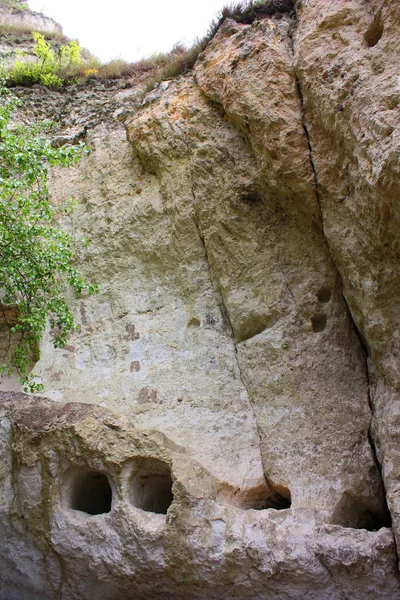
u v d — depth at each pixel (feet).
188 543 13.98
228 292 18.88
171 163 21.18
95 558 14.88
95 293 20.12
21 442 15.98
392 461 13.88
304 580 13.28
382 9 14.08
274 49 17.72
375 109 13.01
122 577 14.67
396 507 12.95
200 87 20.75
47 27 49.14
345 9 15.38
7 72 30.04
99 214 22.71
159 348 19.85
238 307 18.43
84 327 21.44
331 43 15.44
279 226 18.35
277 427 16.72
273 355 17.46
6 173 18.13
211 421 17.84
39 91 29.22
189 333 19.62
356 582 12.97
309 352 17.07
